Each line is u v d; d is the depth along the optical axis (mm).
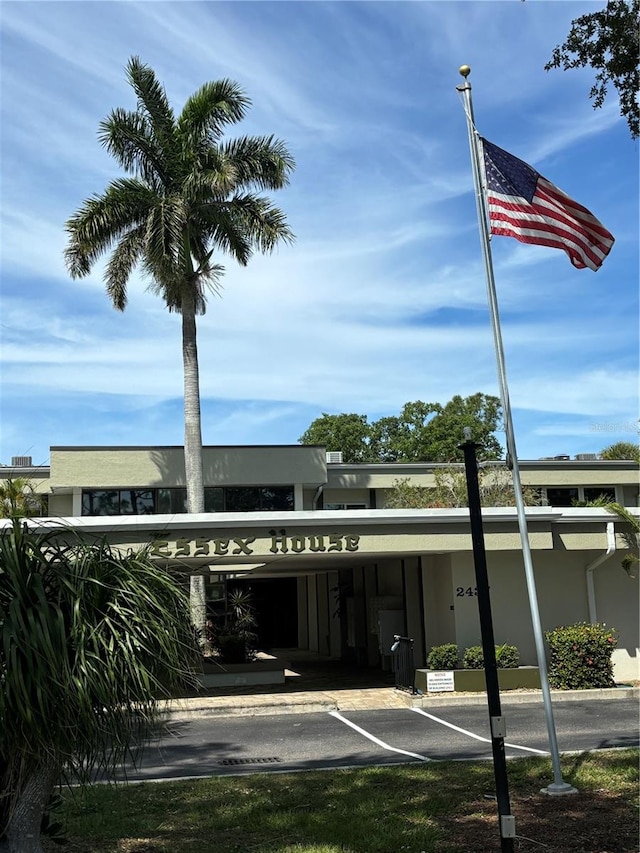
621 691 16500
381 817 7449
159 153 23359
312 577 33344
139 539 16219
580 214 10211
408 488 26594
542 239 9922
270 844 6629
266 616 36094
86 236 22484
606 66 9484
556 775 8250
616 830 6723
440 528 17531
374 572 24359
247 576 31359
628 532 18812
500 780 5469
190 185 22656
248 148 23828
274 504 26938
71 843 6703
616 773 8828
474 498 5715
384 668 22531
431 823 7215
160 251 21891
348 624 27047
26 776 4805
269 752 11438
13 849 4789
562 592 19156
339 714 15055
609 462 31547
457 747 11406
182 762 10773
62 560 4969
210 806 7965
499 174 10000
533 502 25547
